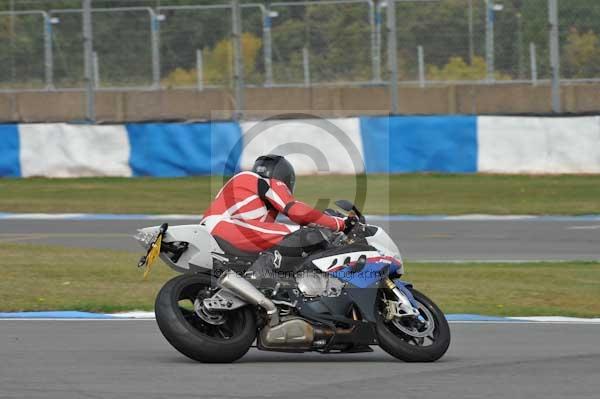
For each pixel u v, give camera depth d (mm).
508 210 68625
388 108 85562
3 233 59938
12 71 91062
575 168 77875
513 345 28234
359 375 23484
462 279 42938
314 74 86812
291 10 87438
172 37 89688
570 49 82562
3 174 81438
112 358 25453
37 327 30797
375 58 85875
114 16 89812
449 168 79125
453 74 85688
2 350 26625
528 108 85062
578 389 22062
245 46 87562
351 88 86125
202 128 79438
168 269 45688
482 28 84750
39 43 90375
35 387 21719
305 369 24250
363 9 86188
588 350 27359
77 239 57156
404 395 21297
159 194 75312
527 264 47938
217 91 88688
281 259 25578
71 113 91375
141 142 80375
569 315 34562
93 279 42062
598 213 67500
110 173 80750
